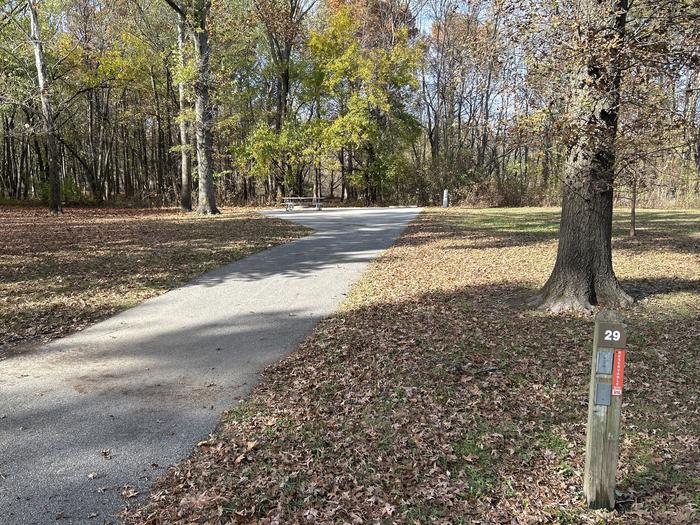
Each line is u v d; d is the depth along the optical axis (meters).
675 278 10.01
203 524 3.20
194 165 33.53
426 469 3.81
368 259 12.98
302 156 33.97
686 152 7.08
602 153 7.09
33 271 10.77
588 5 5.89
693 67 5.59
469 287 9.73
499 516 3.28
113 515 3.29
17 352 6.39
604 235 7.88
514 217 24.34
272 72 35.31
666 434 4.30
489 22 6.70
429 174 37.19
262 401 5.02
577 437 4.27
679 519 3.19
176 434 4.37
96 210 29.45
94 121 39.66
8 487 3.58
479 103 33.34
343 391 5.22
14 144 39.97
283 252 13.98
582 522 3.22
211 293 9.45
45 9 27.08
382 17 38.22
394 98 35.56
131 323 7.64
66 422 4.57
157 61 32.12
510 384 5.35
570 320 7.43
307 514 3.28
